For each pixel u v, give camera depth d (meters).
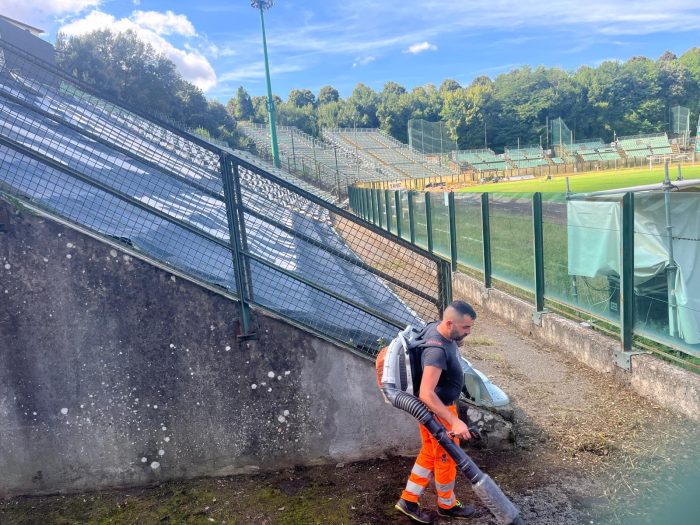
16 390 4.10
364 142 93.12
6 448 4.14
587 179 47.03
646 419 5.17
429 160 85.88
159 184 4.77
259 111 120.19
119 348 4.16
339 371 4.40
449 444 3.12
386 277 4.71
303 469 4.43
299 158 57.28
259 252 4.82
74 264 4.05
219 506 3.97
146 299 4.15
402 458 4.52
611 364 6.19
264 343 4.31
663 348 5.98
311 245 5.15
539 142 112.00
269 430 4.38
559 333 7.35
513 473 4.32
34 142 4.41
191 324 4.22
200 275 4.31
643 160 63.75
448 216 12.19
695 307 5.20
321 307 4.58
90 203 4.24
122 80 54.09
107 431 4.21
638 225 5.88
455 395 3.45
